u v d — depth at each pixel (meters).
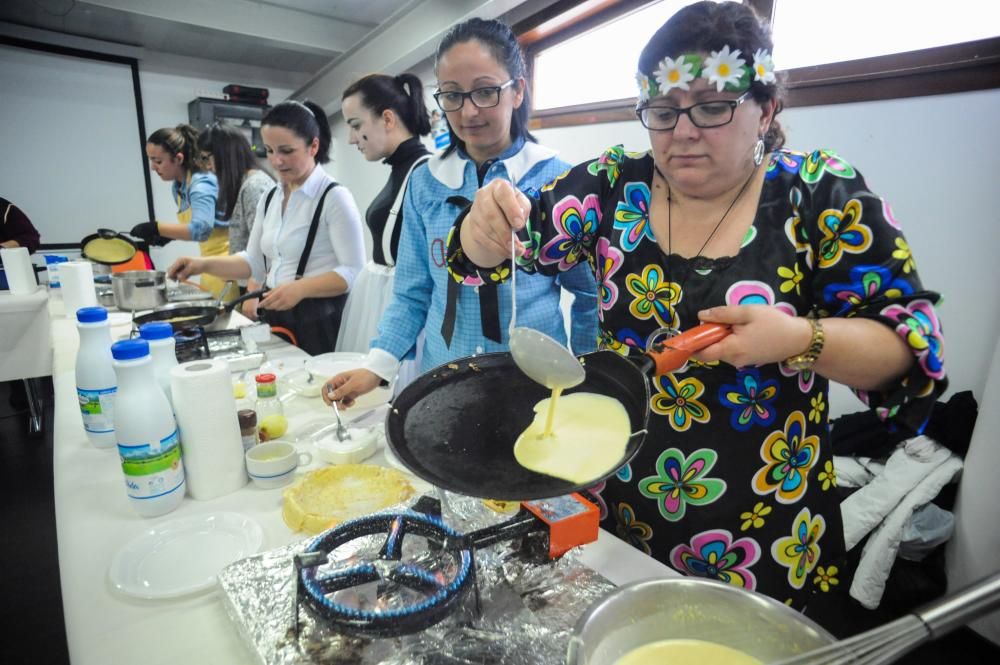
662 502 0.94
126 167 5.91
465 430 0.78
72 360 1.76
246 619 0.63
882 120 1.95
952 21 1.78
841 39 2.08
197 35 5.22
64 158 5.59
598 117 3.12
